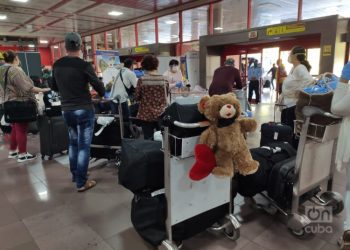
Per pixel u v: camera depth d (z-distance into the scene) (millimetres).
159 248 1686
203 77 6500
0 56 4594
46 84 6617
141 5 7305
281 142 2420
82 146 2650
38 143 4602
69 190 2748
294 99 2787
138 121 3123
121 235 1986
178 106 1504
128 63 3963
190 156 1578
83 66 2506
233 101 1489
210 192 1783
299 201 2129
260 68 8719
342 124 1729
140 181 1635
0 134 5309
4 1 6789
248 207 2340
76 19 9031
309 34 4582
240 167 1581
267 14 7664
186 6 7207
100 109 3637
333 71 4312
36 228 2094
